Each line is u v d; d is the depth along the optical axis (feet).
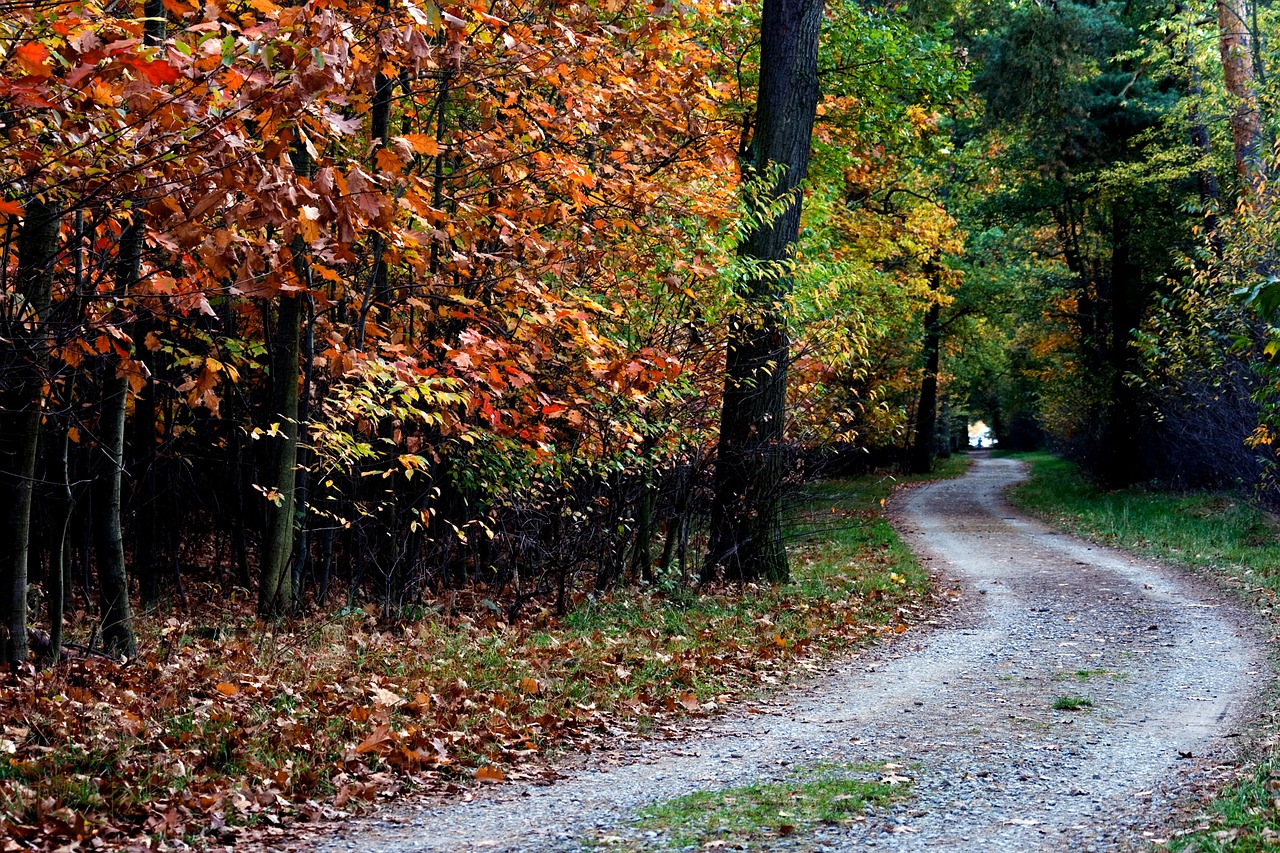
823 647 34.76
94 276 25.43
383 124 31.40
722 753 21.83
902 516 91.35
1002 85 87.25
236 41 16.25
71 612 34.01
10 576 23.72
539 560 39.60
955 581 52.80
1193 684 29.12
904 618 41.73
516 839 15.85
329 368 29.68
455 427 30.40
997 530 79.51
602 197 34.12
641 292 36.88
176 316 28.58
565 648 30.50
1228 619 40.06
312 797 17.65
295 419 31.32
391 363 27.84
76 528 36.91
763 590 44.60
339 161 30.25
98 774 17.28
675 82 33.96
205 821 15.92
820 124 65.57
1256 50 66.39
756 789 18.72
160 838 15.01
